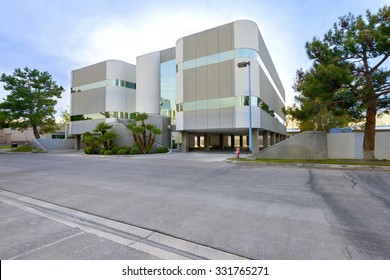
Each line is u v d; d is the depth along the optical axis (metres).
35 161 17.70
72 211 5.37
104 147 24.20
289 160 14.08
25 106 34.28
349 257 3.07
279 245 3.43
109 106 33.16
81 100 36.06
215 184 8.08
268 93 28.88
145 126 24.48
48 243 3.66
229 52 23.58
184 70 26.08
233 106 23.17
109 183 8.61
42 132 39.50
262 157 16.12
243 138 47.28
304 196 6.27
